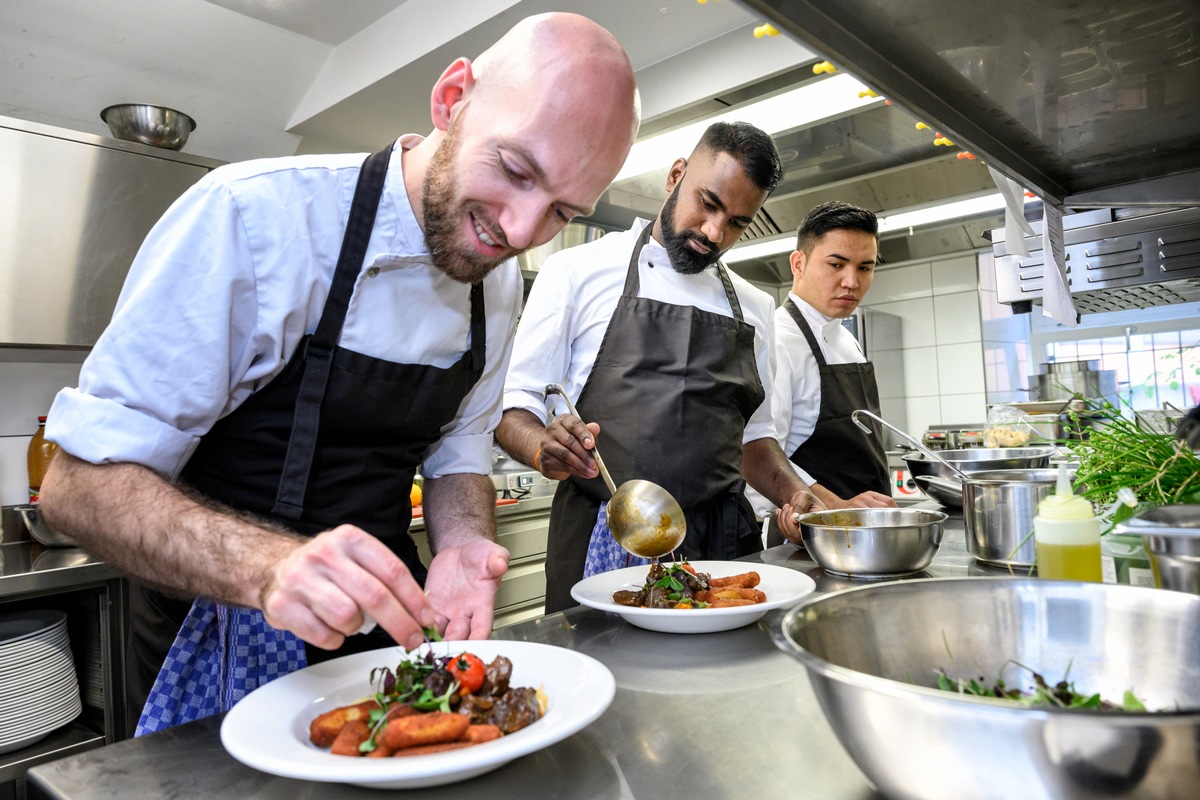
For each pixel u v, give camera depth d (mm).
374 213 988
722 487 1735
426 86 3092
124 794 589
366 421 1054
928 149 3332
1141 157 1781
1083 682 650
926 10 1049
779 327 2451
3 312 2416
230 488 1021
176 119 2781
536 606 3549
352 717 652
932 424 5855
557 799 562
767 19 988
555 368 1753
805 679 811
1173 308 5152
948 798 453
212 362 891
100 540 801
